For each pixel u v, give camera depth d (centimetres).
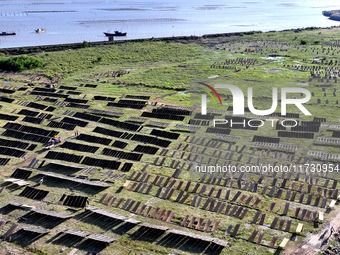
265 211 4341
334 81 9069
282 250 3659
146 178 5162
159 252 3691
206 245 3772
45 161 5806
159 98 8994
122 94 9281
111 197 4659
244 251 3675
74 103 8650
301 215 4191
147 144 6375
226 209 4362
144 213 4344
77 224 4169
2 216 4331
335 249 3647
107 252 3694
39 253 3697
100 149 6247
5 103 8850
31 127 7138
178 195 4700
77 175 5341
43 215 4338
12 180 5128
